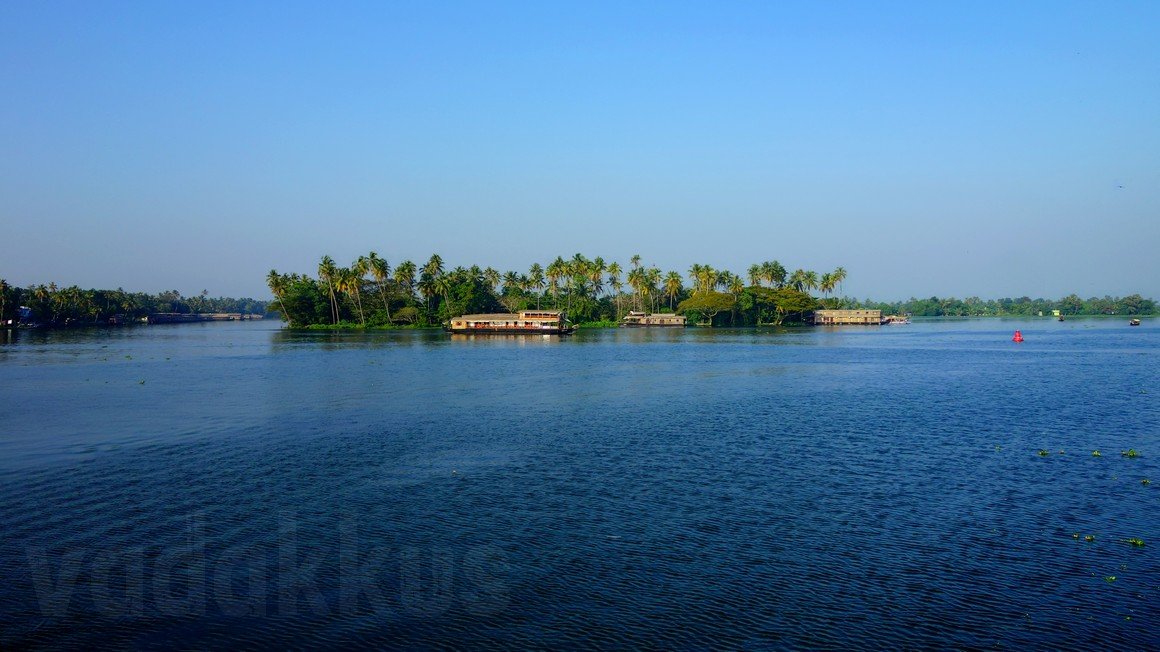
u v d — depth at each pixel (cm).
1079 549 2889
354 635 2314
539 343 16512
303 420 5869
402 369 10112
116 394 7425
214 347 14875
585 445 4844
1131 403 6469
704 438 5047
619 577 2673
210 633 2338
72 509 3488
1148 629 2286
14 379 8806
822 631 2294
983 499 3541
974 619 2358
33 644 2273
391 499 3616
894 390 7600
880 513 3341
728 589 2573
